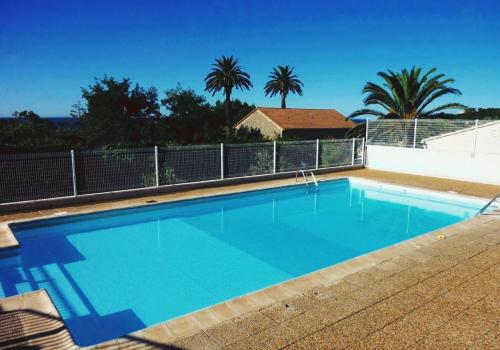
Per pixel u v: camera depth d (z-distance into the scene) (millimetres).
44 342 4027
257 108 40688
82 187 11125
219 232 9898
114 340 3982
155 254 8273
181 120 38531
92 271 7328
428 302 4789
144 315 5750
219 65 47156
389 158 17656
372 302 4797
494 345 3867
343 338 3988
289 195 14227
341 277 5574
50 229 9516
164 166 12688
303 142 16516
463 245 6980
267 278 7117
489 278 5527
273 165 15555
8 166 9906
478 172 14555
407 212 11836
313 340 3951
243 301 4824
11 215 9656
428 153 16094
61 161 10703
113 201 11328
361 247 8828
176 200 11539
